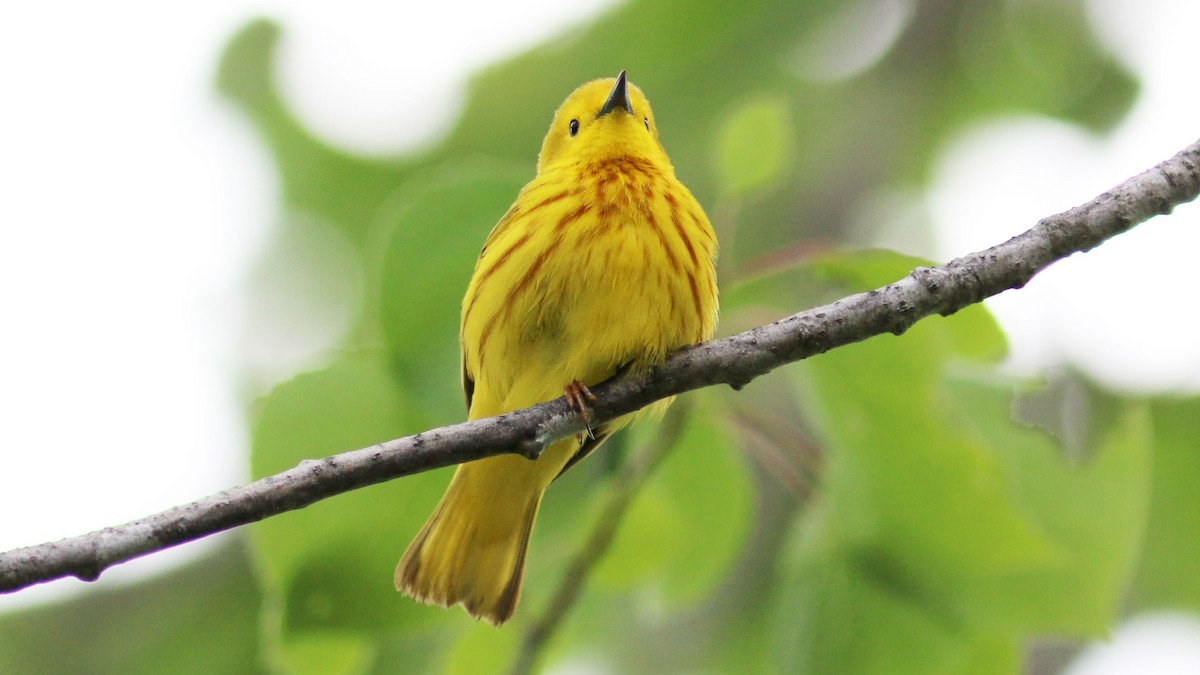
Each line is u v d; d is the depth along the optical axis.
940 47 17.62
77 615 15.59
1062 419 14.08
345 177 17.52
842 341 8.72
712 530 11.29
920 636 10.32
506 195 10.27
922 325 9.67
